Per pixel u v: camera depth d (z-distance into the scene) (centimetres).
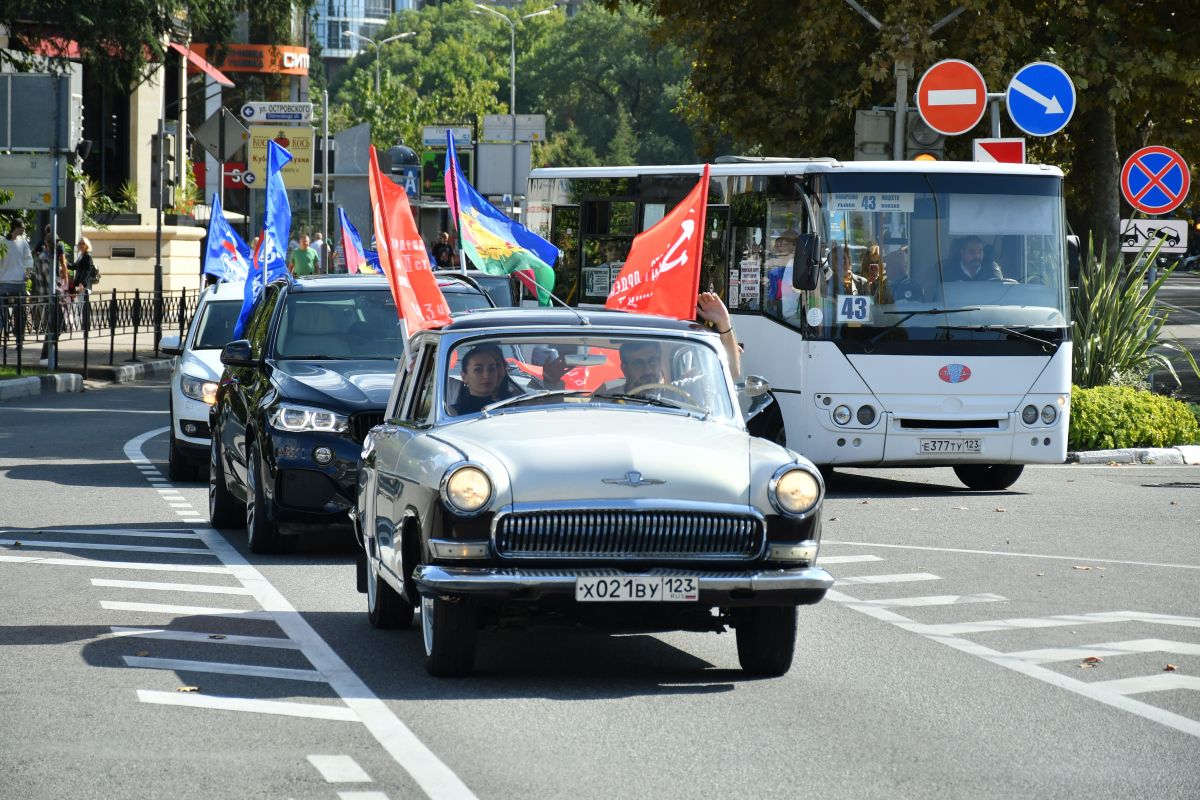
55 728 955
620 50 17375
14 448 2678
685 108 4538
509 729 965
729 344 1469
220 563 1619
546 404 1197
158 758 891
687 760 898
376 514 1238
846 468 2712
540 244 2630
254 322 1988
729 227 2414
